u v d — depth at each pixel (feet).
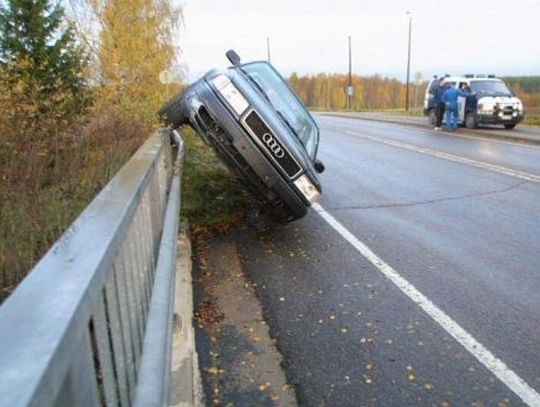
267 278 17.20
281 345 12.72
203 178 27.27
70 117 28.48
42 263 4.68
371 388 10.92
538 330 13.51
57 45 43.47
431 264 18.48
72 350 3.59
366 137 64.18
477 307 14.88
